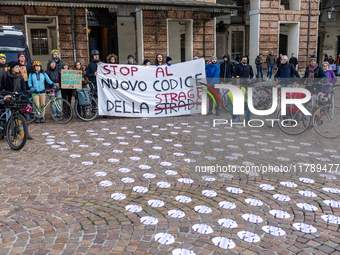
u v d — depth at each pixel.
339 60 23.27
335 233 3.03
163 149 5.92
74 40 15.66
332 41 28.22
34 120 8.70
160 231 3.08
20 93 6.44
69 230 3.12
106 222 3.27
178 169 4.82
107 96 8.88
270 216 3.36
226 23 24.56
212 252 2.74
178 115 9.53
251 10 19.25
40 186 4.24
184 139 6.64
